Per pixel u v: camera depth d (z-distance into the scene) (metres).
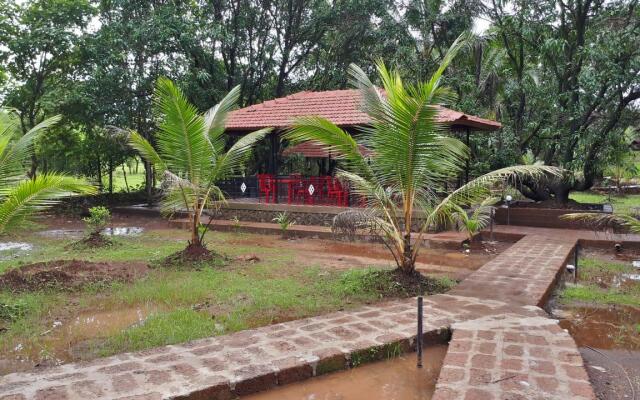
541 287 6.72
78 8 17.33
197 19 17.41
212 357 4.38
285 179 14.27
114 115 16.47
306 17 19.38
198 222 9.19
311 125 6.90
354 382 4.25
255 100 21.06
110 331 5.36
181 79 16.78
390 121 6.46
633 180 28.25
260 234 12.86
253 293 6.76
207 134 8.88
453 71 16.34
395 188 7.15
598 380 4.30
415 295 6.62
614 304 6.70
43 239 12.40
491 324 5.18
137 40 16.23
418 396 4.02
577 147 14.22
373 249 10.66
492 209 11.93
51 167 19.34
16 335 5.21
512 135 14.98
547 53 14.30
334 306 6.18
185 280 7.55
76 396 3.65
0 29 16.77
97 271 8.04
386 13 17.78
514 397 3.60
